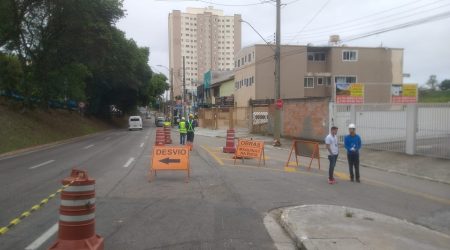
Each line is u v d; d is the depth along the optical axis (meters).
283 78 56.22
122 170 16.16
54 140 35.41
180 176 14.73
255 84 55.28
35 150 26.69
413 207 11.08
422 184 15.20
